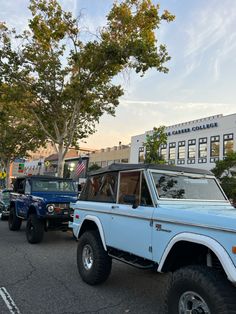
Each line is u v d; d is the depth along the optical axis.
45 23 15.18
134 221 4.84
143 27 14.72
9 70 15.92
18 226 12.20
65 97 16.38
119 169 5.57
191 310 3.60
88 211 6.22
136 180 5.11
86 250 6.12
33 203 10.09
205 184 5.40
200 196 5.16
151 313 4.69
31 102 17.73
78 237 6.49
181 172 5.24
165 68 14.75
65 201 9.82
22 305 4.88
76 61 15.32
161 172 5.03
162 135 18.97
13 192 12.66
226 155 25.95
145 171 4.96
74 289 5.66
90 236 5.97
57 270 6.90
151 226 4.46
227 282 3.42
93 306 4.91
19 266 7.16
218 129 31.84
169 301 3.80
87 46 14.65
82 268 6.09
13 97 16.62
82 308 4.82
